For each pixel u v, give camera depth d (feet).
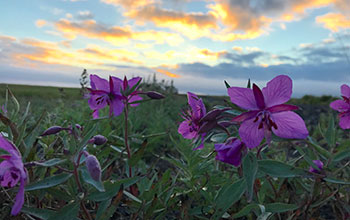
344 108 0.53
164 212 0.49
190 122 0.48
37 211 0.38
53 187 0.41
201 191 0.51
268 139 0.38
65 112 1.10
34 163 0.35
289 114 0.38
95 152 0.55
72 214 0.38
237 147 0.40
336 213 0.56
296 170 0.41
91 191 0.39
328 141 0.52
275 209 0.45
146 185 0.53
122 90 0.47
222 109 0.42
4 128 0.52
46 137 0.55
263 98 0.38
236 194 0.44
